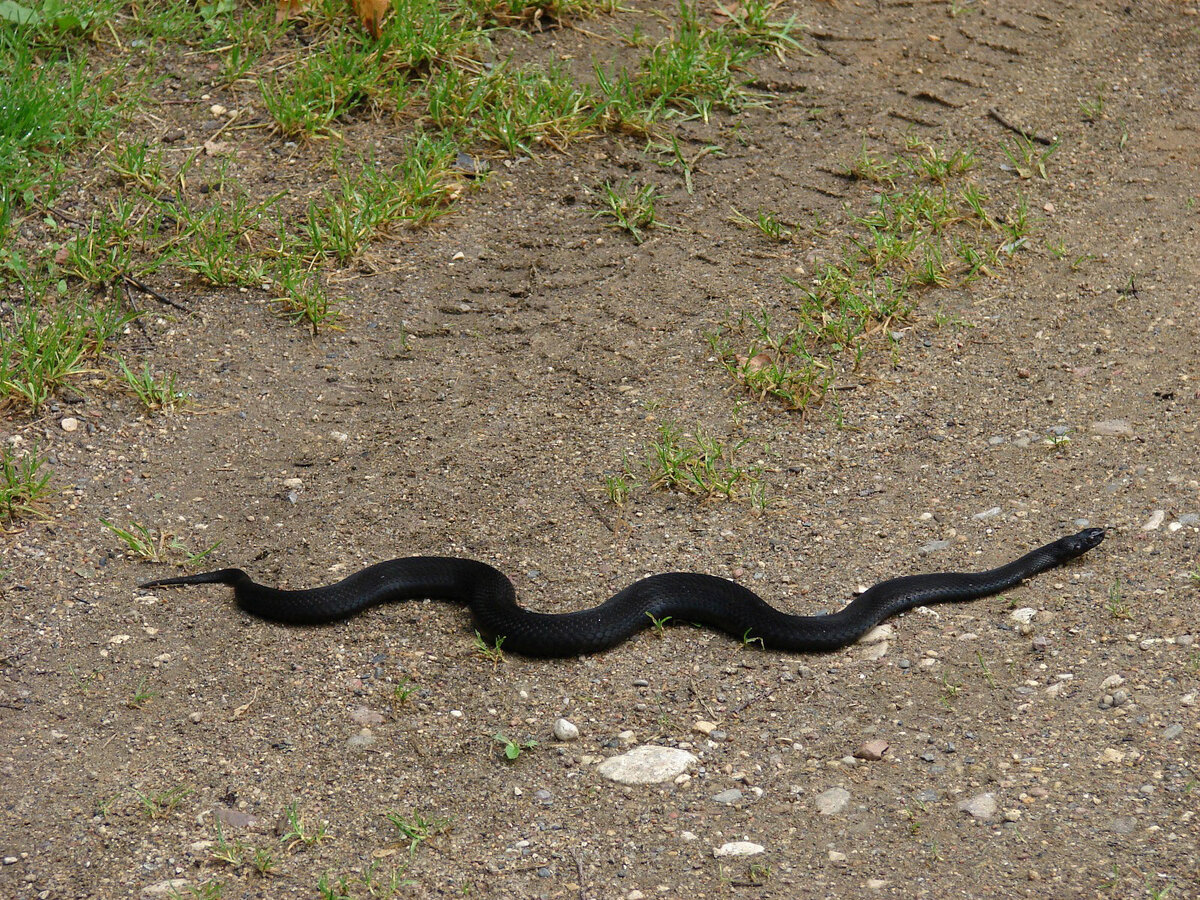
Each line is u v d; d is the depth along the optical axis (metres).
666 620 3.11
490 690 3.06
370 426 3.28
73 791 2.99
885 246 3.43
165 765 3.01
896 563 3.15
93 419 3.26
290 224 3.44
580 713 3.05
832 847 2.95
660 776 3.00
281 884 2.94
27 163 3.44
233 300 3.38
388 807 2.98
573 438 3.27
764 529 3.19
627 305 3.39
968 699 3.04
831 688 3.06
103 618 3.11
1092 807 2.96
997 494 3.20
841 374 3.33
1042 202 3.50
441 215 3.47
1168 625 3.07
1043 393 3.29
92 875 2.95
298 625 3.11
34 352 3.28
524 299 3.40
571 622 3.09
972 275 3.42
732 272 3.43
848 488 3.22
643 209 3.47
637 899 2.93
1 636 3.09
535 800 2.99
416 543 3.18
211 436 3.26
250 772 3.01
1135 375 3.30
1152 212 3.48
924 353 3.35
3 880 2.94
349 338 3.36
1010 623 3.10
